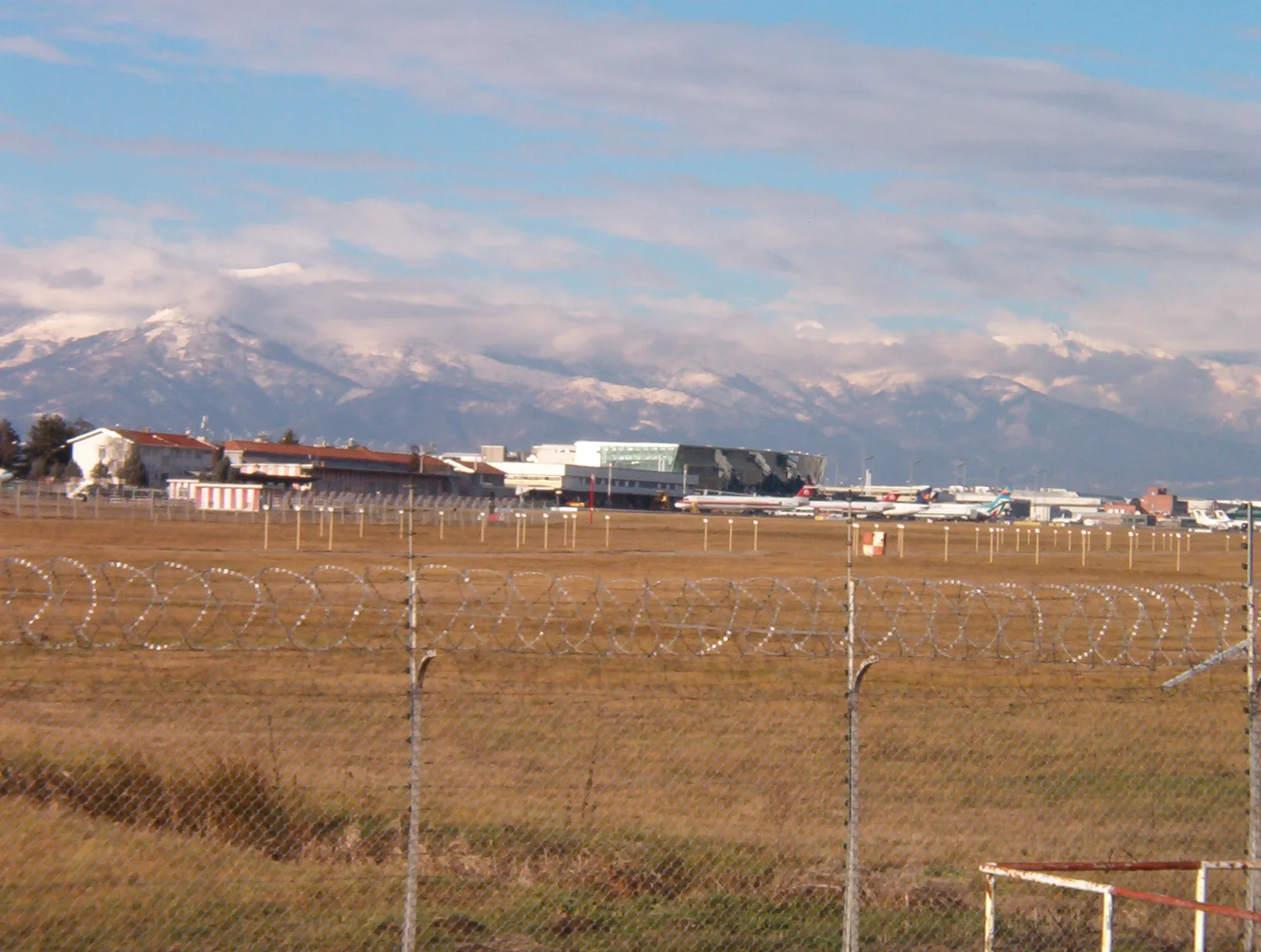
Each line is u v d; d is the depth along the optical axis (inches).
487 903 743.1
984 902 756.0
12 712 1112.2
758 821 913.5
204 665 1510.8
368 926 692.1
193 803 858.1
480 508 6761.8
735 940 703.7
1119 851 886.4
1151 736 1192.2
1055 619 2389.3
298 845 824.3
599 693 1332.4
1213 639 2046.0
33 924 666.2
